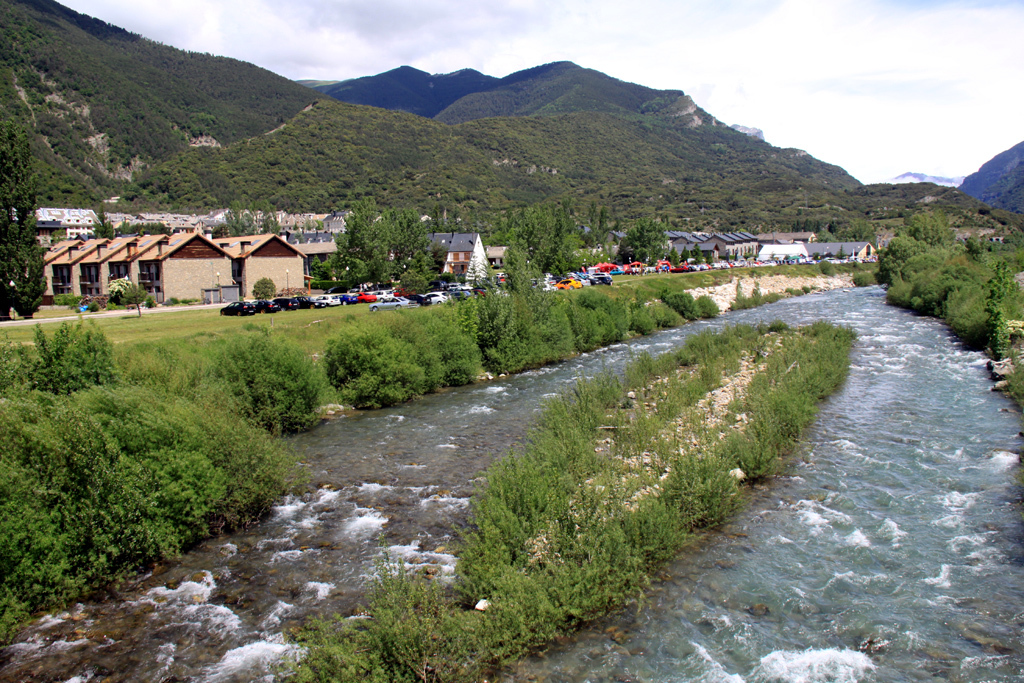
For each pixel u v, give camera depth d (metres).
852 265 113.31
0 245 51.62
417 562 12.68
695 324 56.19
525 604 9.84
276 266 78.88
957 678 8.73
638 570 11.27
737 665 9.23
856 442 19.42
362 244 71.81
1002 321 31.02
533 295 40.28
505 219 148.88
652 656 9.52
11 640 10.59
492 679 9.09
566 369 35.94
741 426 19.55
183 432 14.68
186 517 13.80
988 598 10.70
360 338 28.83
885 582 11.34
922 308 55.16
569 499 12.64
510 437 22.03
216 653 10.05
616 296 58.34
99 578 12.23
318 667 8.67
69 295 70.88
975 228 177.00
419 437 22.55
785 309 65.00
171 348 27.94
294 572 12.61
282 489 16.30
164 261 69.69
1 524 11.21
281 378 23.58
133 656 10.06
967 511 14.11
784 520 14.02
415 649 8.65
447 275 85.38
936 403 23.72
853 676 8.86
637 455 16.97
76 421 12.81
